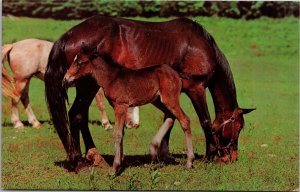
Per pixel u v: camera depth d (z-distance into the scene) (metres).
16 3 24.70
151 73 9.16
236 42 23.86
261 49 23.61
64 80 9.04
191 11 25.23
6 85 13.31
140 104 9.25
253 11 25.70
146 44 9.55
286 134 13.44
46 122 14.47
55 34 23.33
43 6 24.97
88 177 9.31
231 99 9.95
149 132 13.27
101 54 9.20
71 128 9.45
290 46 23.84
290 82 20.17
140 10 24.84
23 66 13.41
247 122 14.70
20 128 13.58
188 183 8.98
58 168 9.98
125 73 9.15
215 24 24.98
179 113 9.24
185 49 9.64
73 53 9.34
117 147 9.16
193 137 12.83
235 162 10.13
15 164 10.34
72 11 25.12
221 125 9.97
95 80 9.18
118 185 8.88
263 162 10.37
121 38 9.49
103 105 13.54
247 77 20.59
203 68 9.62
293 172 9.86
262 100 17.50
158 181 9.04
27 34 23.00
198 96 9.62
